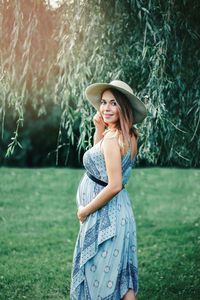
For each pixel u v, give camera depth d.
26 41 2.93
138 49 3.04
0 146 4.38
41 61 3.31
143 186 9.23
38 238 5.39
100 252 2.21
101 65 3.07
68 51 2.90
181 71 3.08
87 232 2.25
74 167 11.18
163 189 8.94
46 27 3.21
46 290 3.54
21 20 2.86
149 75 2.88
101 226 2.20
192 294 3.44
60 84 3.24
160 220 6.53
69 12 2.93
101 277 2.20
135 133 2.45
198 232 5.71
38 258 4.50
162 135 3.12
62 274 3.94
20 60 3.13
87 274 2.23
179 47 3.04
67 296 3.42
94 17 2.93
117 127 2.31
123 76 3.14
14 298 3.35
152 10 2.87
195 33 3.05
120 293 2.21
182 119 3.14
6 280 3.76
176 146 3.25
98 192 2.28
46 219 6.48
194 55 3.11
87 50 3.02
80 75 3.02
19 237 5.43
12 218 6.54
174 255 4.63
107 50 3.10
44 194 8.39
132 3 2.82
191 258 4.51
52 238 5.40
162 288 3.59
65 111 3.16
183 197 8.23
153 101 2.79
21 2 2.91
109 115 2.31
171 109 3.07
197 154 3.46
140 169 11.16
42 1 3.06
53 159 11.14
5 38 3.02
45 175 10.25
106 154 2.18
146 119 2.87
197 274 3.95
